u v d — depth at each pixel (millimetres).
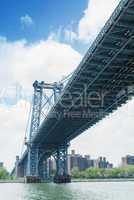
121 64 68125
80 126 115938
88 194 80625
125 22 55344
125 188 113938
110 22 56000
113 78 74375
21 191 97562
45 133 134500
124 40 59344
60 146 158500
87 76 74688
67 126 115812
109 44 61594
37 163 155750
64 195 77375
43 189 104438
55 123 112250
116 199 67375
